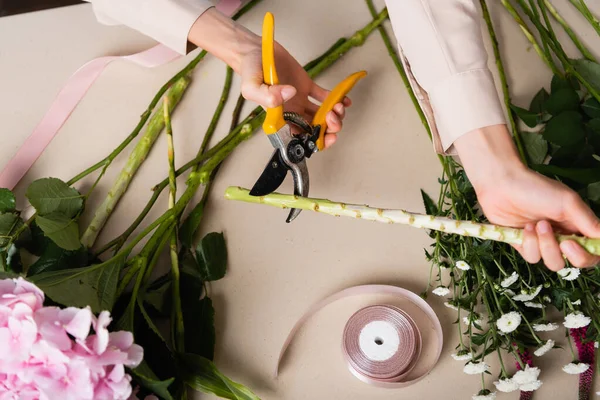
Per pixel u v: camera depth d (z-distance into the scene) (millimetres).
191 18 1036
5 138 1274
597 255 766
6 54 1349
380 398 1056
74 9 1370
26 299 784
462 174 1078
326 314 1118
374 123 1220
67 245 1055
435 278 1117
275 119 911
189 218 1148
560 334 1064
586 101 1119
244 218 1179
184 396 1020
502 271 969
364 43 1288
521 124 1183
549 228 762
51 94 1300
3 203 1125
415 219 884
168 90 1277
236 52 1023
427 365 1074
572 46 1236
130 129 1261
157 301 1073
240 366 1095
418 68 865
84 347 770
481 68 833
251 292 1135
